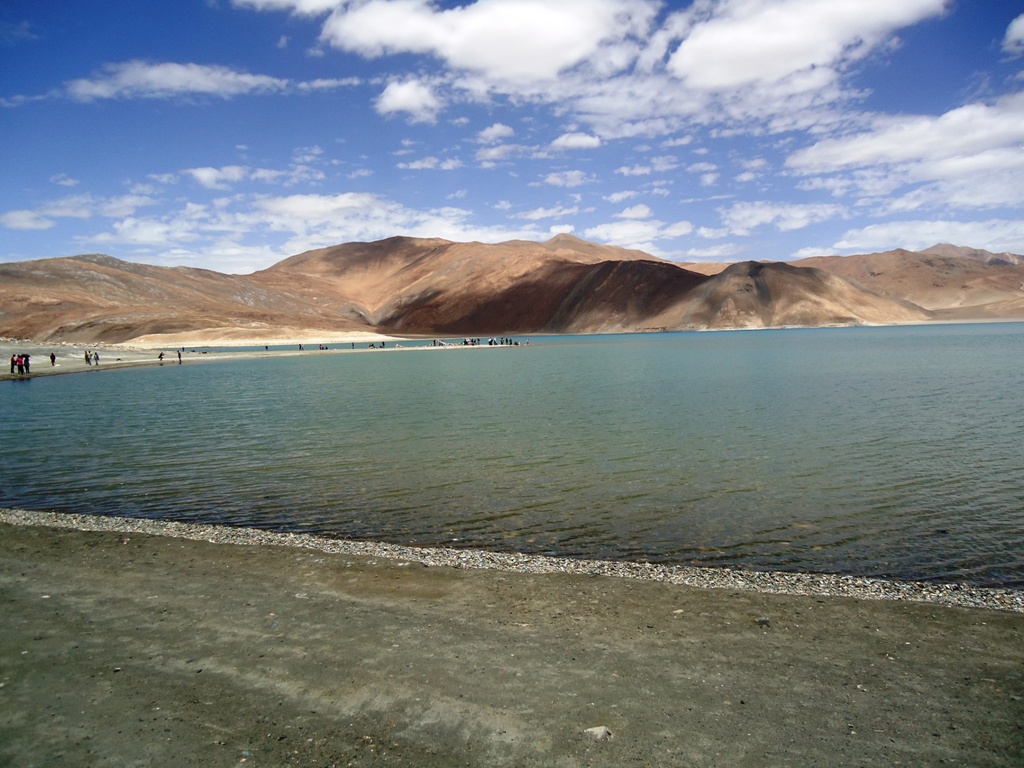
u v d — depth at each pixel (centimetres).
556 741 520
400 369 5931
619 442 2047
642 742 520
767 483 1526
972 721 552
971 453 1819
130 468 1741
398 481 1573
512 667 645
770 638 718
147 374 5547
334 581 900
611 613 789
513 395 3484
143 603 814
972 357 5694
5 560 991
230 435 2255
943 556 1044
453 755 503
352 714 559
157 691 595
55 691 595
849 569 992
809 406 2811
